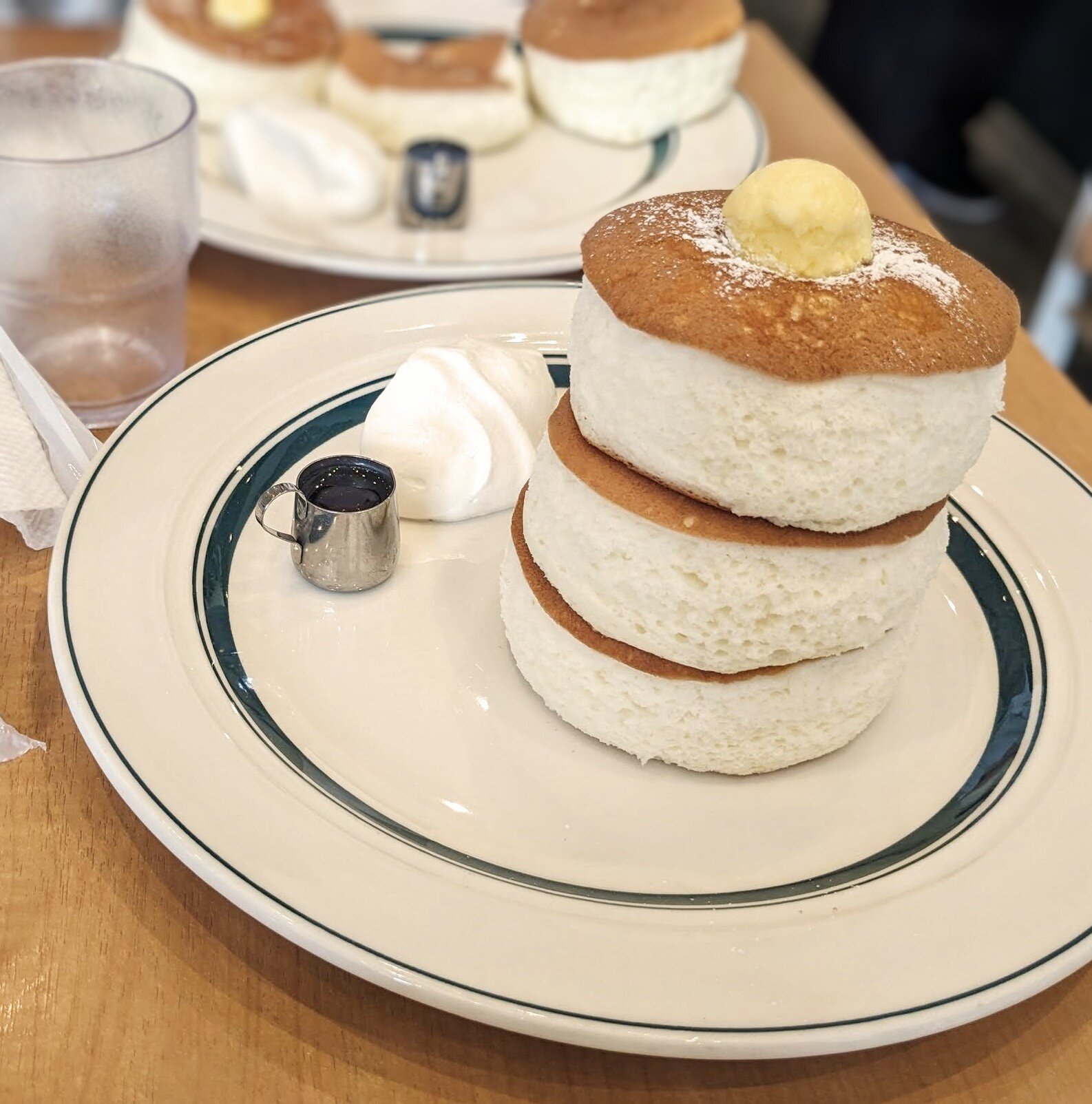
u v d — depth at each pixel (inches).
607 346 13.2
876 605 13.7
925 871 13.4
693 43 25.5
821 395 12.4
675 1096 12.1
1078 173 49.5
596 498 13.7
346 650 15.7
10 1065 11.6
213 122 25.6
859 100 53.7
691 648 13.7
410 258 21.7
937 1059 12.4
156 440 17.0
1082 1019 12.8
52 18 35.9
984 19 49.8
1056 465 18.4
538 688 15.2
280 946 12.7
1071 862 13.3
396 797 14.1
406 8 31.3
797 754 14.7
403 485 17.4
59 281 17.8
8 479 15.7
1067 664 15.8
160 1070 11.7
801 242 12.9
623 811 14.3
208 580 15.8
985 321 13.0
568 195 25.0
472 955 11.9
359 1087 11.9
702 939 12.4
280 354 18.7
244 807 12.8
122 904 12.9
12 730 14.1
